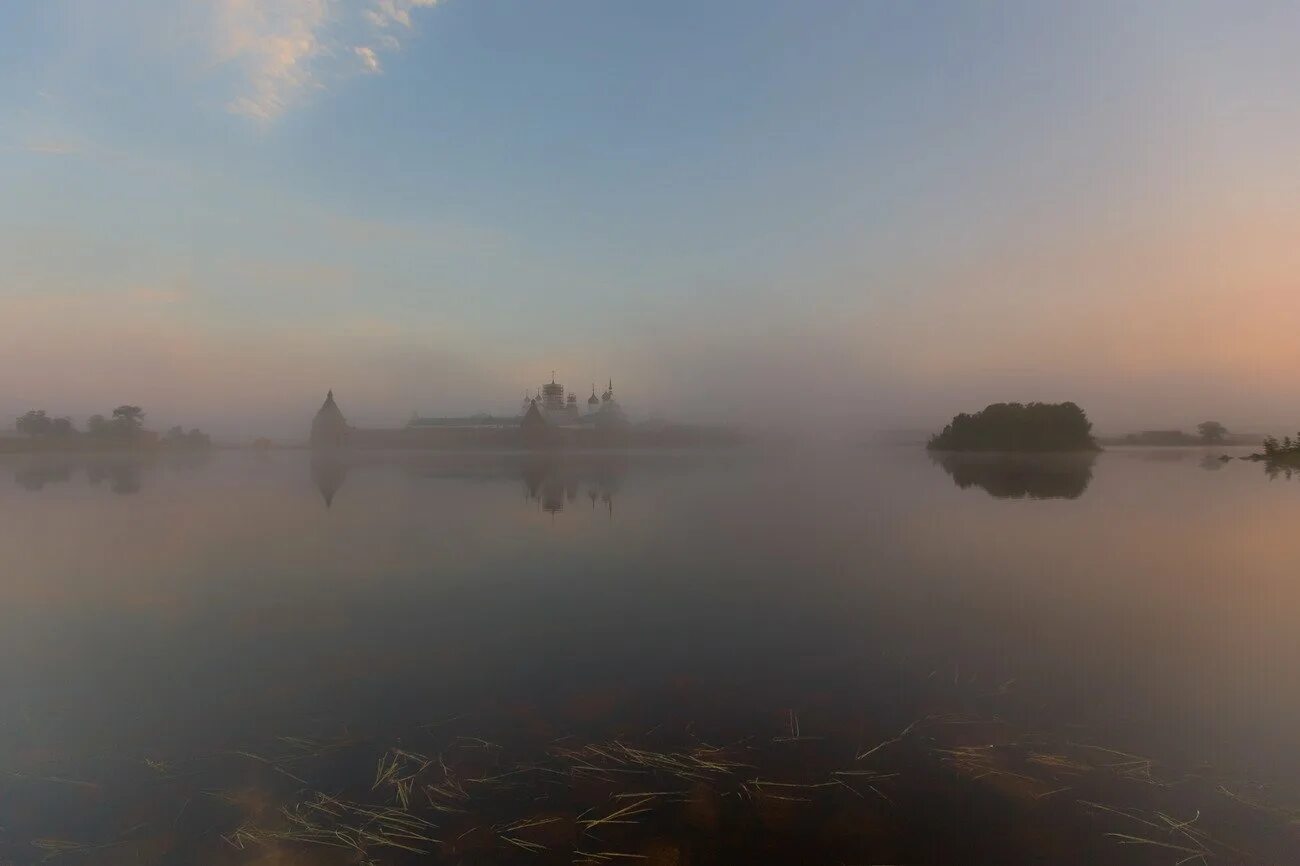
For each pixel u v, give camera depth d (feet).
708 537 47.19
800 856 13.21
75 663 23.71
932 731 18.12
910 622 27.20
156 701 20.54
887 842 13.60
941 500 68.08
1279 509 58.18
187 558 40.96
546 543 45.39
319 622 28.04
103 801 15.47
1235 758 16.58
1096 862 12.98
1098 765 16.39
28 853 13.65
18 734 18.62
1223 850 13.32
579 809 14.90
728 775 16.14
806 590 32.30
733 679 21.66
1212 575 34.47
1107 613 28.09
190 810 15.08
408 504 69.05
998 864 12.96
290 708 19.97
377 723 18.97
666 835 13.93
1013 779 15.80
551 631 26.61
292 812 14.94
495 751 17.38
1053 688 20.67
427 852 13.50
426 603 30.68
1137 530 47.85
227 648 25.02
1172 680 21.18
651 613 28.84
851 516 56.90
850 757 16.88
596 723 18.80
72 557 41.63
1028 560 38.42
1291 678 21.15
